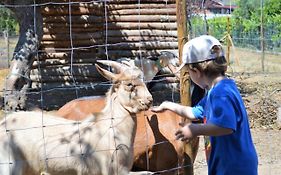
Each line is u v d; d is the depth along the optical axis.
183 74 4.36
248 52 22.30
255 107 10.78
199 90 4.49
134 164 5.05
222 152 3.19
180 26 4.35
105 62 4.67
